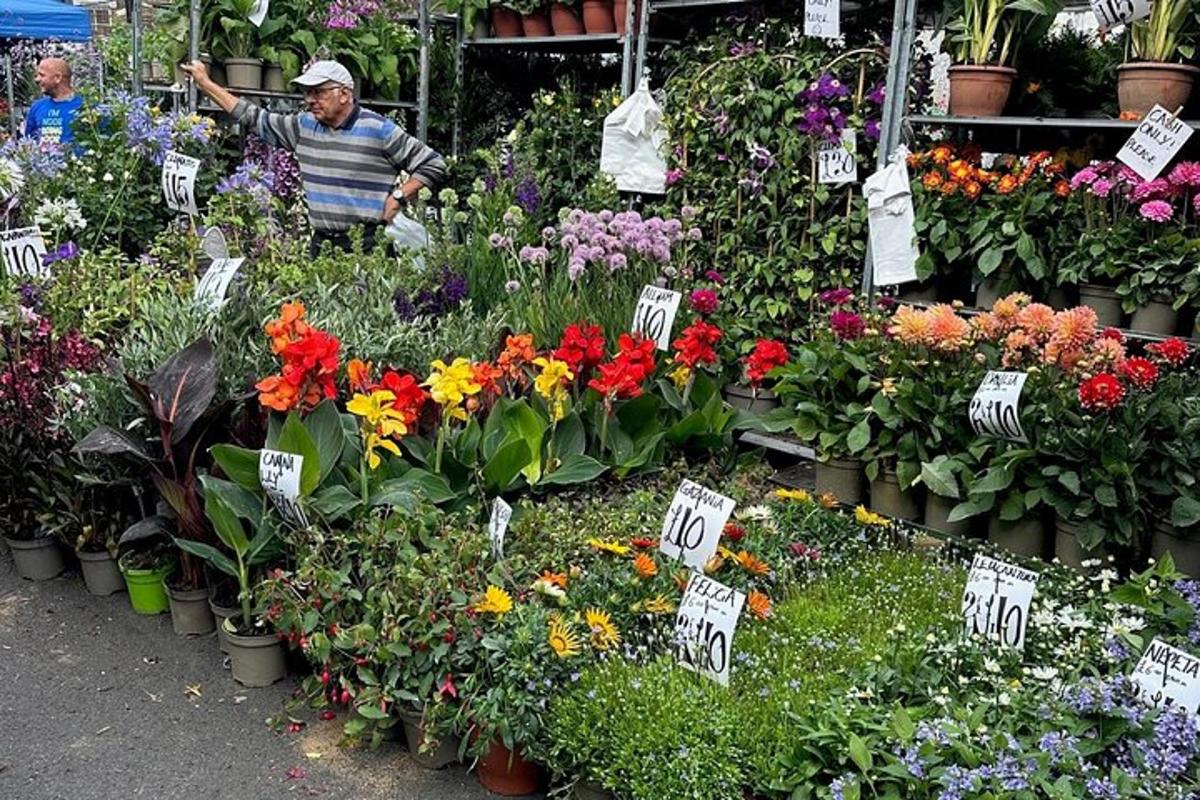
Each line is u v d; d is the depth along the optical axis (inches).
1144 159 159.6
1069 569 129.4
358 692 117.3
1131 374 128.3
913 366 143.2
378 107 291.7
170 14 267.1
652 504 140.3
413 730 115.9
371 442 125.2
